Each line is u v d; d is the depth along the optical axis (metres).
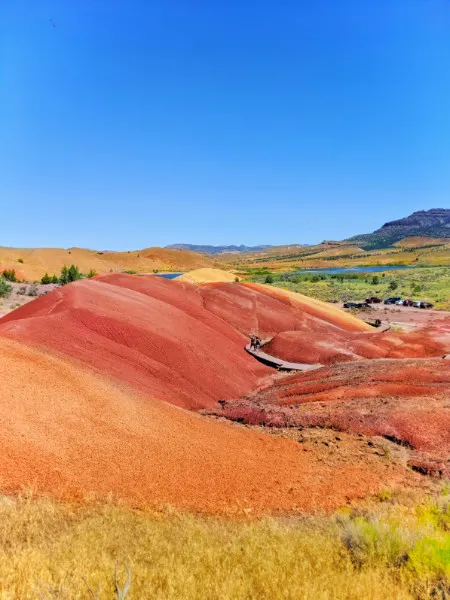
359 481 11.66
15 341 16.84
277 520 8.72
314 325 43.97
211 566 5.71
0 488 8.05
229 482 11.04
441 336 37.50
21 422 10.59
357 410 17.58
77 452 10.38
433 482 11.84
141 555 5.93
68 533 6.45
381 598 4.95
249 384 28.02
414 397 18.81
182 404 20.86
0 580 4.55
